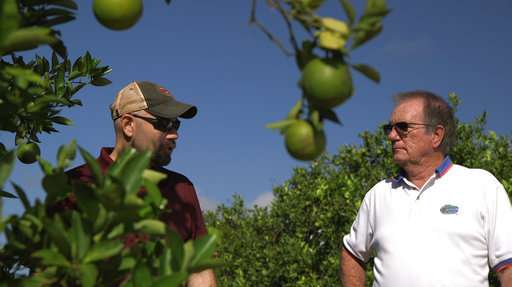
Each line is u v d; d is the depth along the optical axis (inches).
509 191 316.2
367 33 61.2
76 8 78.2
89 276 63.0
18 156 112.0
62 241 64.2
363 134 417.4
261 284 444.1
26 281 67.0
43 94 117.7
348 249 165.9
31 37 63.6
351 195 386.6
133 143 133.3
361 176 406.6
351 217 382.0
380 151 404.8
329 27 61.8
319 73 61.3
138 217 69.5
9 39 62.8
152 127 131.6
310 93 62.1
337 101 62.0
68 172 128.2
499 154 356.2
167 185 131.4
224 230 510.9
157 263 68.7
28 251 72.0
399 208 149.0
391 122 153.3
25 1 76.7
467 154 361.4
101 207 65.6
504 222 139.4
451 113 153.5
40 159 70.6
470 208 141.0
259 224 481.7
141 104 131.3
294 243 433.7
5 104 81.7
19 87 82.4
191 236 131.3
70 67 131.3
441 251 139.7
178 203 130.4
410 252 142.5
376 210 154.9
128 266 68.8
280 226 470.9
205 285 134.0
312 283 407.2
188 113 140.7
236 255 479.8
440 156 150.0
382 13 60.7
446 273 137.9
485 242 140.6
